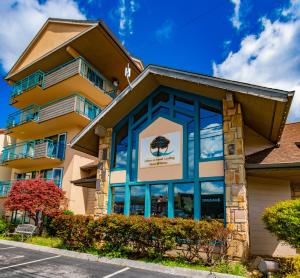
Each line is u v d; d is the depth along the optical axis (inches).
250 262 331.6
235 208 343.0
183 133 421.7
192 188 391.9
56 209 615.8
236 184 350.3
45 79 884.0
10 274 297.0
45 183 650.2
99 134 501.4
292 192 451.2
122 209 454.6
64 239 442.3
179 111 438.3
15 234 632.4
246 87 346.0
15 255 410.3
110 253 371.2
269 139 467.2
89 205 783.7
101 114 473.4
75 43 813.2
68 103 795.4
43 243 505.0
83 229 415.2
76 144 512.7
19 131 921.5
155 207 418.9
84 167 775.7
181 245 335.0
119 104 464.4
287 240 293.7
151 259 342.6
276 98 326.0
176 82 426.6
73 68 815.7
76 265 340.5
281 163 360.8
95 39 799.1
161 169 427.8
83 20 827.4
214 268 298.8
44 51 927.0
